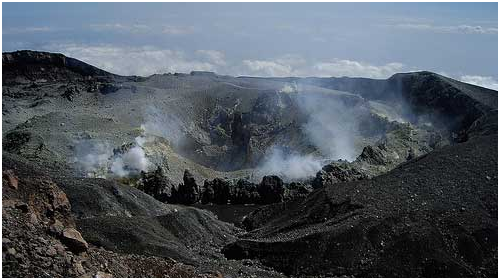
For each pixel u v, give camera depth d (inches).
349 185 3659.0
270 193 5152.6
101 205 3486.7
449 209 3041.3
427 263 2659.9
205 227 3656.5
